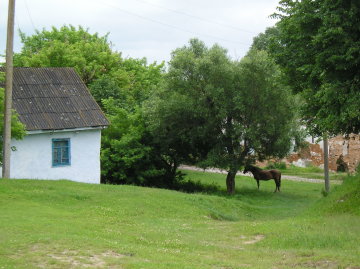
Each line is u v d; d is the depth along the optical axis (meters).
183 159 31.61
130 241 12.17
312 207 19.17
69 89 25.89
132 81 38.88
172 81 28.83
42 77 25.89
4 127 19.58
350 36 14.55
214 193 29.80
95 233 12.48
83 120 24.53
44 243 10.40
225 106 27.17
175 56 28.77
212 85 27.47
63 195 18.12
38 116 23.52
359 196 17.14
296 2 16.12
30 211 14.94
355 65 14.84
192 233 14.29
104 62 40.88
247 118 28.19
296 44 16.36
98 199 18.44
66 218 14.68
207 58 27.78
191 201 20.61
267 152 29.28
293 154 45.88
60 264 9.05
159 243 12.34
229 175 30.00
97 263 9.30
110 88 35.53
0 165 21.41
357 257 10.46
